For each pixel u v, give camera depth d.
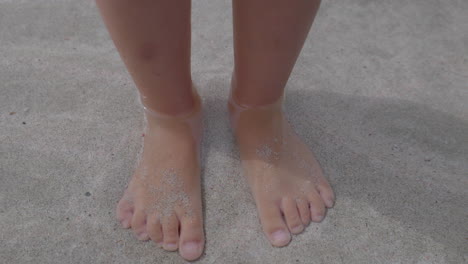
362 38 0.65
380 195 0.47
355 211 0.46
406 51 0.63
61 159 0.49
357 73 0.60
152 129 0.48
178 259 0.43
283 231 0.44
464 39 0.65
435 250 0.44
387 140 0.52
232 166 0.49
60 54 0.60
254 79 0.44
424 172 0.49
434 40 0.65
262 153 0.47
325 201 0.46
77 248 0.44
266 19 0.39
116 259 0.43
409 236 0.45
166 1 0.36
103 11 0.37
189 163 0.46
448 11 0.69
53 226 0.45
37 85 0.56
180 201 0.45
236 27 0.42
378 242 0.44
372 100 0.56
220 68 0.60
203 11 0.68
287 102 0.55
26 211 0.46
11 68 0.58
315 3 0.38
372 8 0.70
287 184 0.46
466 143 0.52
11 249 0.43
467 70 0.61
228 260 0.43
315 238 0.44
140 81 0.42
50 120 0.53
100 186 0.48
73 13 0.66
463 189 0.48
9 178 0.48
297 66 0.60
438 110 0.55
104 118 0.53
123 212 0.45
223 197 0.47
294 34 0.40
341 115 0.54
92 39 0.62
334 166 0.50
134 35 0.38
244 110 0.49
